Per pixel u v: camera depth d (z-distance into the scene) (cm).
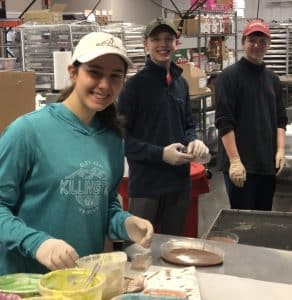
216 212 462
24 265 133
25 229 121
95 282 106
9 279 114
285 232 194
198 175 289
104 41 129
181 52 591
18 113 223
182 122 256
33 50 383
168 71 248
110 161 144
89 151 138
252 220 207
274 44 644
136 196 249
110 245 185
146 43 251
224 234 185
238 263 148
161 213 258
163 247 158
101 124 145
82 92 133
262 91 291
